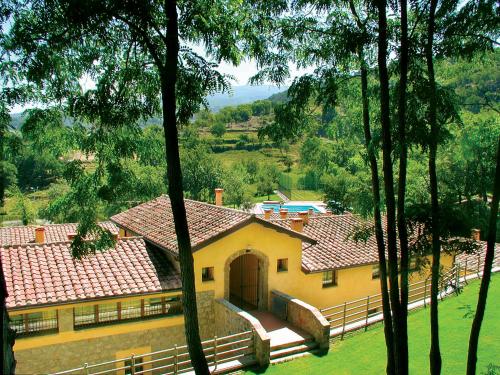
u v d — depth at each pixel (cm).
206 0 736
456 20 796
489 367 1045
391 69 855
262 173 8181
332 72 912
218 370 1234
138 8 696
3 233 2534
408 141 774
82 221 976
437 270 802
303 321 1481
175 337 1495
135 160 1034
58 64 790
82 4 660
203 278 1556
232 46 771
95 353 1383
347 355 1340
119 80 811
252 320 1340
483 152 923
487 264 768
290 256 1697
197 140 5519
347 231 2041
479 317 779
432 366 851
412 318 1591
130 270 1500
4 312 447
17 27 712
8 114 783
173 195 778
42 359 1313
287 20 883
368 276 1884
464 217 800
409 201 950
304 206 6028
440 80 984
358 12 895
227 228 1542
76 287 1360
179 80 774
